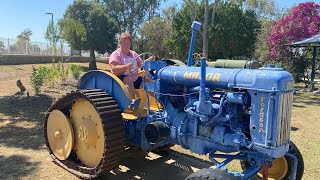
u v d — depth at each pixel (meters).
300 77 17.88
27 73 18.48
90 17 28.53
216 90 3.69
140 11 37.22
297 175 3.95
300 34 18.14
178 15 18.47
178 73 3.94
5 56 23.81
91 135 4.14
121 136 3.97
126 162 4.98
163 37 27.17
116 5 36.66
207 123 3.68
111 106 3.99
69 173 4.56
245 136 3.43
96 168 4.05
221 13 17.16
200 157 5.28
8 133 6.40
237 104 3.52
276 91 3.14
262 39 24.58
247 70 3.47
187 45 18.00
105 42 29.05
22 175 4.46
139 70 4.80
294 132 7.01
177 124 3.95
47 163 4.91
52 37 19.44
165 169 4.77
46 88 11.72
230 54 17.91
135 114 4.36
